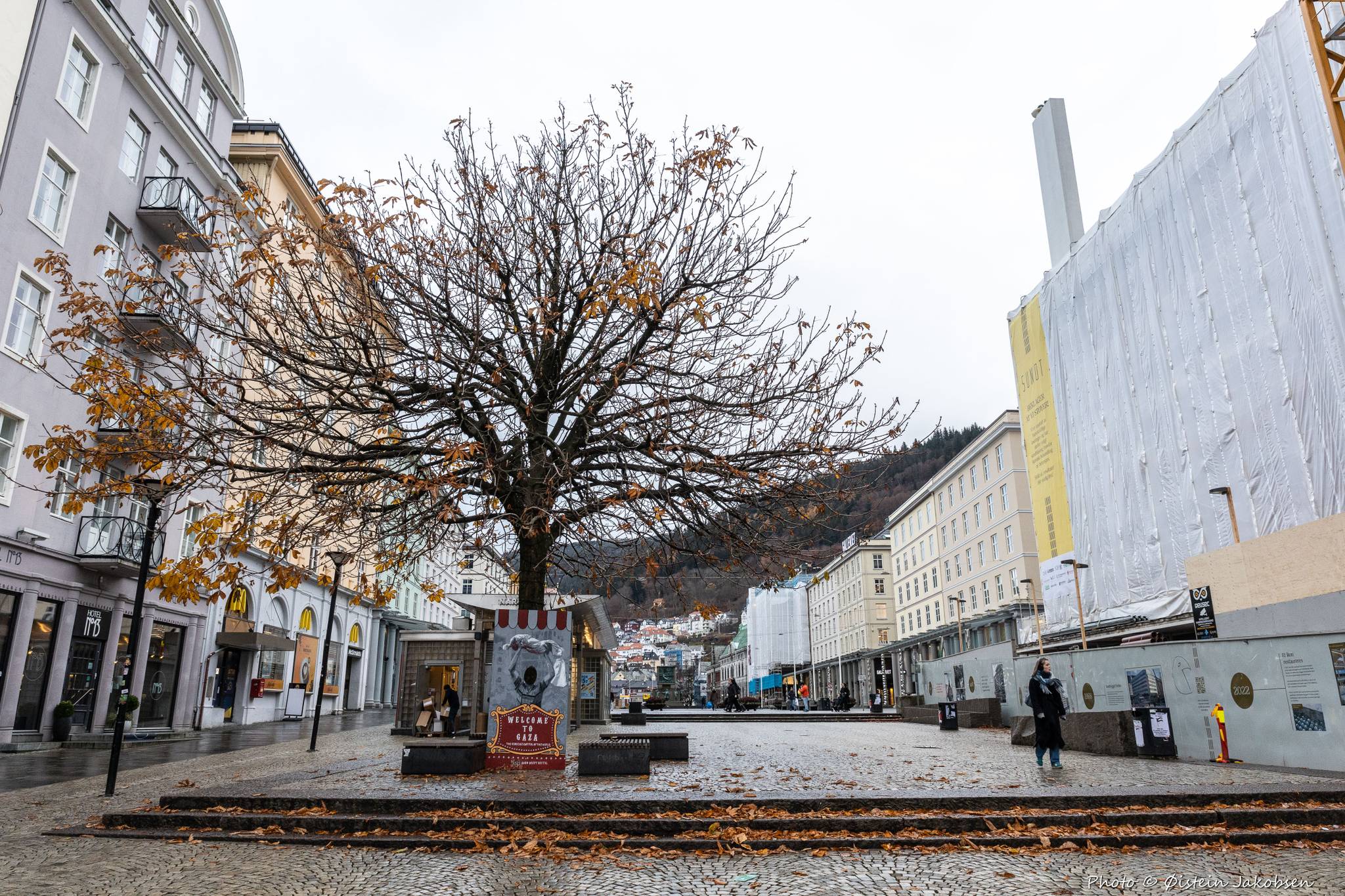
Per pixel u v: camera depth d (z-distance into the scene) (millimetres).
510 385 12000
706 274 12453
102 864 6895
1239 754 14133
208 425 10602
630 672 160250
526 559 12062
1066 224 37250
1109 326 31516
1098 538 32344
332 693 41031
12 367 19047
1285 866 6922
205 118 28641
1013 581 52781
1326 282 21312
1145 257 29250
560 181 12523
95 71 22141
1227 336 25094
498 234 12320
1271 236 23422
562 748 11734
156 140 24906
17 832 8320
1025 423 39781
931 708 31828
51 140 20359
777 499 11258
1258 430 23734
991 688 27281
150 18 25188
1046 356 37719
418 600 59812
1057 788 9469
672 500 11406
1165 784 9852
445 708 22578
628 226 12203
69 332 10445
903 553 76875
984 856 7340
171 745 20641
